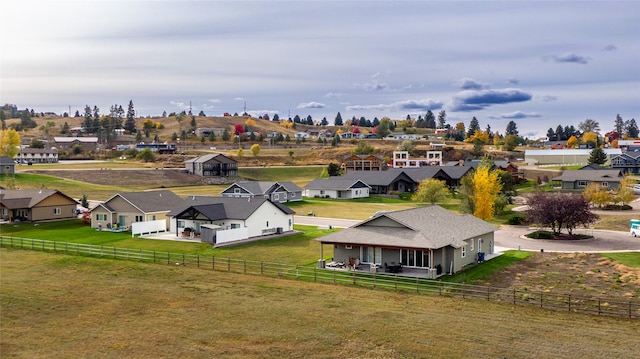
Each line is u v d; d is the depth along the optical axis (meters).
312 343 29.80
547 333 31.28
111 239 64.69
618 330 31.86
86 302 37.50
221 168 158.88
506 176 96.12
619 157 152.88
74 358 27.86
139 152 197.38
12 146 151.75
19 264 49.69
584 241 63.16
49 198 81.12
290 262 51.91
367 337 30.62
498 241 64.00
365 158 162.75
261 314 34.78
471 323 33.00
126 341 30.20
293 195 111.69
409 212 53.03
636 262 51.03
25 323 33.16
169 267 48.75
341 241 48.12
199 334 31.23
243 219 64.62
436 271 46.22
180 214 66.81
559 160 187.62
